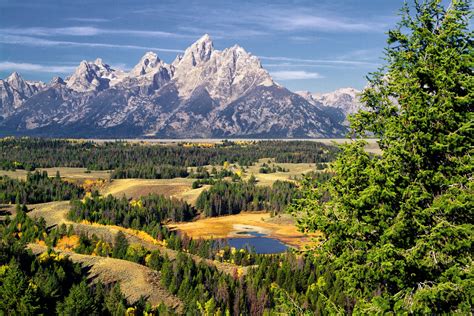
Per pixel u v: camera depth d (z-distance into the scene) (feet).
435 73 51.93
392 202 51.13
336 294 190.90
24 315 252.83
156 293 347.77
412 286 49.73
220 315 287.48
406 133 51.98
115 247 481.05
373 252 49.03
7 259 358.02
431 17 54.34
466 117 51.39
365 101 58.44
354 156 55.36
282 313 58.65
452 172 51.78
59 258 380.17
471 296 45.62
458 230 46.93
